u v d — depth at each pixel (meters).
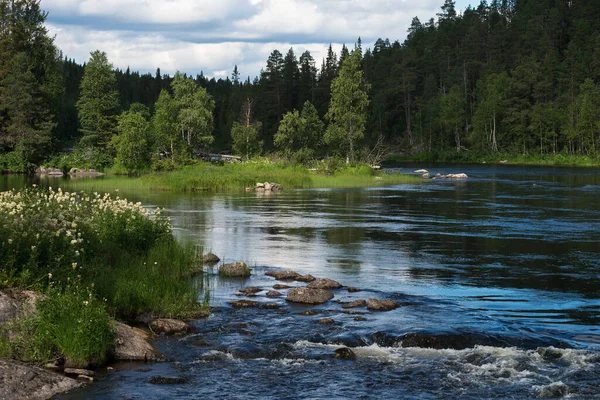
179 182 47.84
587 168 89.69
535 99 127.50
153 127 82.69
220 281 14.79
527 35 146.88
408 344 10.20
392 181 59.31
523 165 102.62
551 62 129.25
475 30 153.88
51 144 80.19
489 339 10.35
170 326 10.80
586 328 11.09
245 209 32.53
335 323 11.24
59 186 48.66
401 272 16.02
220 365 9.24
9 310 9.62
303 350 9.88
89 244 14.28
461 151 127.12
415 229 24.50
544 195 42.62
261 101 144.75
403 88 143.88
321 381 8.65
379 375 8.88
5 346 8.92
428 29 191.88
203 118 88.62
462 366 9.24
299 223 26.27
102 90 87.88
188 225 25.34
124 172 74.75
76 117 128.25
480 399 8.06
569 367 9.12
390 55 175.25
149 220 17.64
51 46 84.69
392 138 144.25
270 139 136.75
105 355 9.32
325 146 104.06
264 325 11.16
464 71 145.00
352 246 20.19
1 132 79.00
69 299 9.73
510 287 14.34
